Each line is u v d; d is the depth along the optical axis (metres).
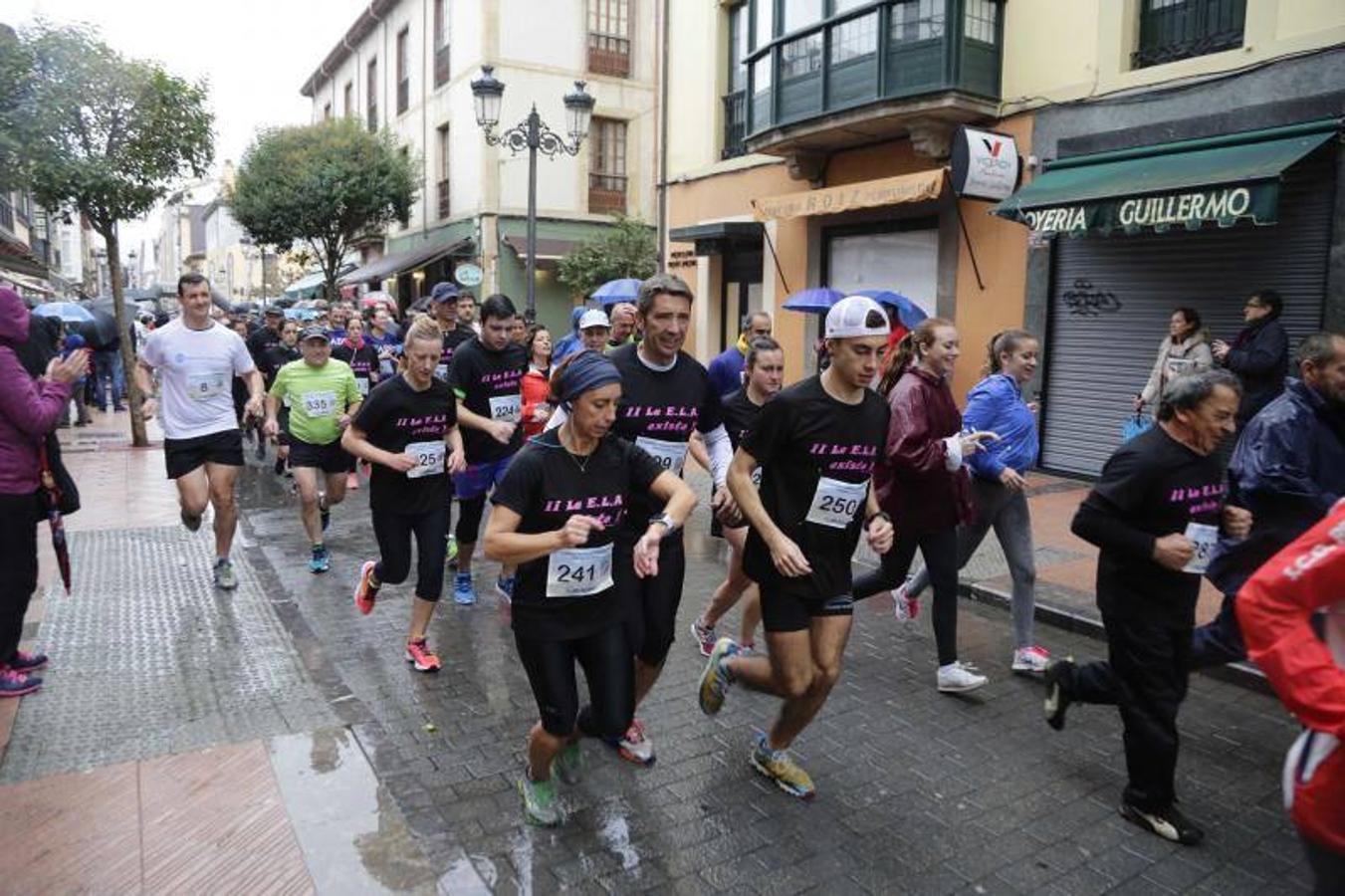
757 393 4.97
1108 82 9.71
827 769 3.96
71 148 11.15
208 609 5.75
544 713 3.27
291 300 35.06
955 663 4.73
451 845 3.28
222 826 3.30
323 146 23.48
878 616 6.04
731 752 4.08
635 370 4.07
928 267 12.00
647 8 23.62
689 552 7.77
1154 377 8.66
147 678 4.66
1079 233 9.46
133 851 3.14
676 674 5.00
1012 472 4.71
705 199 15.75
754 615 5.07
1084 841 3.41
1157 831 3.45
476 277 18.95
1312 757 2.09
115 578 6.36
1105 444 10.14
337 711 4.31
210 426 6.08
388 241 29.48
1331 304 8.08
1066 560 7.13
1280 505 3.85
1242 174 7.93
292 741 3.98
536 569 3.20
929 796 3.73
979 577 6.64
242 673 4.75
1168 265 9.41
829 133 12.16
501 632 5.62
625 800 3.65
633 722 3.98
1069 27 10.09
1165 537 3.34
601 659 3.32
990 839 3.42
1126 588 3.46
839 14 11.60
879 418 3.53
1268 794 3.79
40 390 4.44
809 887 3.10
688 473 11.68
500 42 21.92
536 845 3.32
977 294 11.27
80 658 4.91
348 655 5.20
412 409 4.86
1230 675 4.95
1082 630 5.75
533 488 3.12
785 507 3.49
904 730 4.35
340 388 7.00
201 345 6.00
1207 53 9.12
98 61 10.89
